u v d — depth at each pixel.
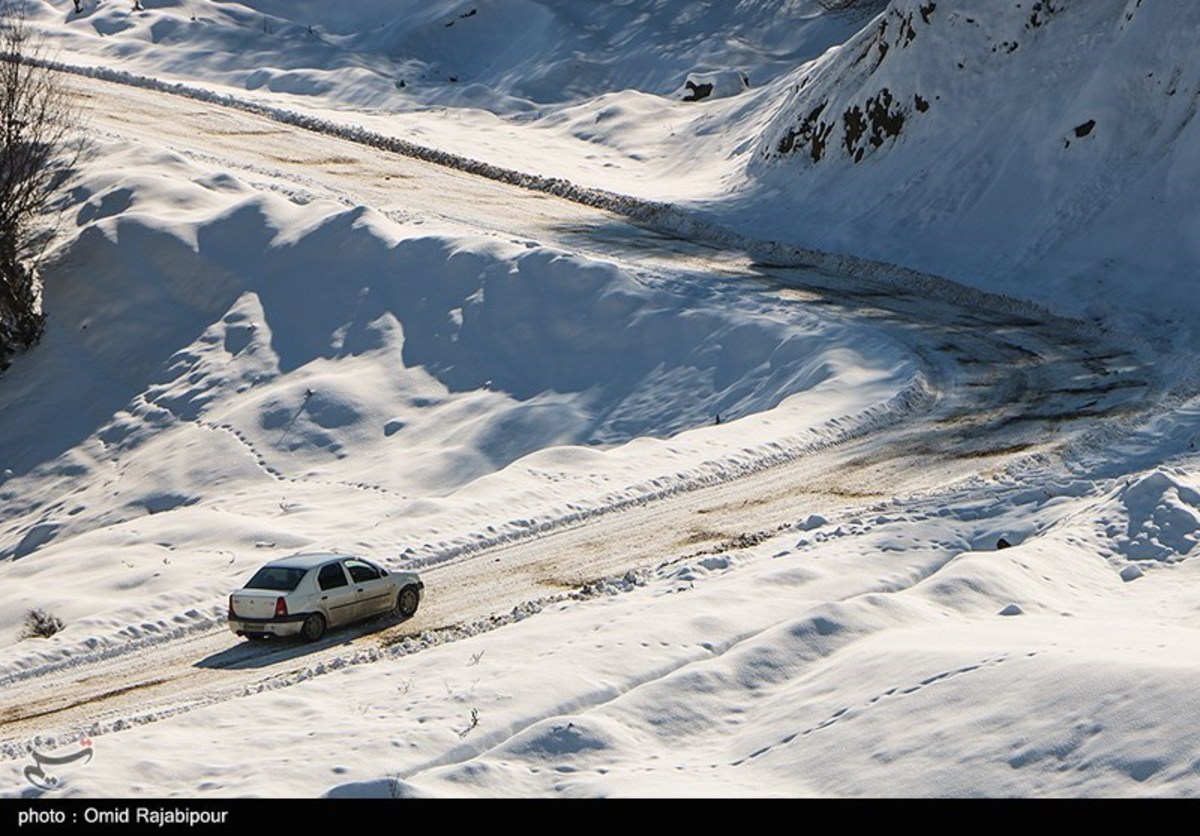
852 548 66.00
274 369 130.38
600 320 123.25
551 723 43.44
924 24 152.38
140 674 63.53
